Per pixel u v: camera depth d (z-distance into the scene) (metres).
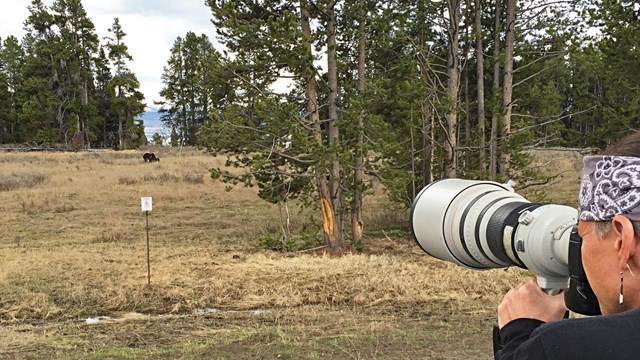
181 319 7.93
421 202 1.65
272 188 12.25
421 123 12.44
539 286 1.25
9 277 9.66
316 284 9.30
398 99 12.23
